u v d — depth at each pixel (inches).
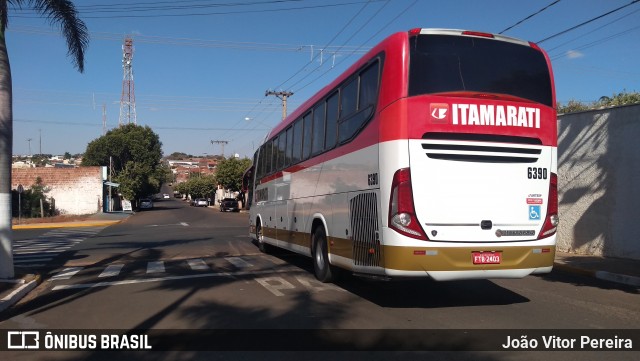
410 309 305.4
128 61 2605.8
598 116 518.3
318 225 402.0
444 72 275.3
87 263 561.0
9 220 430.6
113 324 286.5
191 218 1636.3
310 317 290.0
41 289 409.1
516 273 280.2
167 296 361.7
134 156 2554.1
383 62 284.2
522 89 286.4
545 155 287.4
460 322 274.2
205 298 350.6
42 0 503.2
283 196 510.3
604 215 509.4
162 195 6003.9
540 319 280.1
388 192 270.4
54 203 1892.2
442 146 270.2
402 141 266.7
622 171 488.4
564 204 561.0
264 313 302.4
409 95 269.4
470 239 271.7
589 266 444.8
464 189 271.7
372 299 335.6
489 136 276.8
